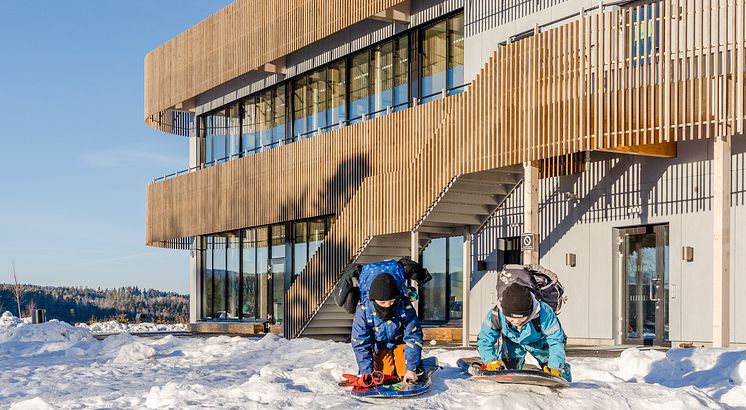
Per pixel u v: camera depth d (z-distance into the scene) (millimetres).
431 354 12641
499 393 6887
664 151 16016
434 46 22000
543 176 18656
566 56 15820
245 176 28125
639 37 14742
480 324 20219
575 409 6703
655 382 9812
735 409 7480
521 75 16625
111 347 16266
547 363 7562
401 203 19406
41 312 27531
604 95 15250
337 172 23500
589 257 17750
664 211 16328
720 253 13727
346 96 25312
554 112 15938
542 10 18594
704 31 14766
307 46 26875
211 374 11133
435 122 19906
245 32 27844
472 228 19391
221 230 29438
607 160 17484
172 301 86812
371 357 7434
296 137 27672
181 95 31609
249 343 15273
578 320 17906
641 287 16906
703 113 13977
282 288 28047
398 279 7094
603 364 10672
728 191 13828
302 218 25828
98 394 9414
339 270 21438
